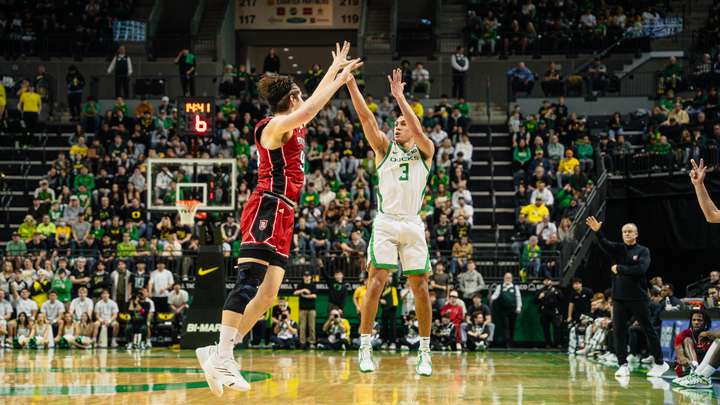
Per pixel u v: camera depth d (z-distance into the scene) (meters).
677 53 22.95
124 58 22.14
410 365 9.71
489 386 6.77
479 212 18.44
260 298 4.23
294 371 8.49
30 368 8.78
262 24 26.30
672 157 15.66
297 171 4.36
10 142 20.81
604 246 8.38
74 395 5.83
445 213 16.25
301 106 4.08
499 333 15.06
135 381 7.09
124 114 20.75
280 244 4.26
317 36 27.09
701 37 22.95
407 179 5.07
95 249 15.78
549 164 17.97
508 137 20.39
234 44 26.42
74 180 17.91
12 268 14.69
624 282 8.23
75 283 14.70
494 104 22.53
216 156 18.55
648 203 15.84
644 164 16.09
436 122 19.77
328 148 18.50
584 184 16.98
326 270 15.31
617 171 16.25
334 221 16.28
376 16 26.47
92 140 20.48
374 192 17.45
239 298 4.10
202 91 24.20
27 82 21.28
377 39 25.00
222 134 18.84
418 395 5.90
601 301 13.10
